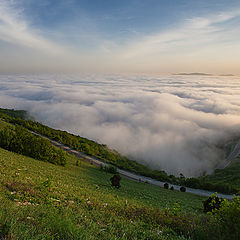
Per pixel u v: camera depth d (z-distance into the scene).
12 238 4.61
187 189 90.75
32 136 41.81
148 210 11.51
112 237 6.32
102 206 10.84
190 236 7.89
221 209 7.69
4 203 7.15
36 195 9.84
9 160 22.95
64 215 7.30
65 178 22.03
